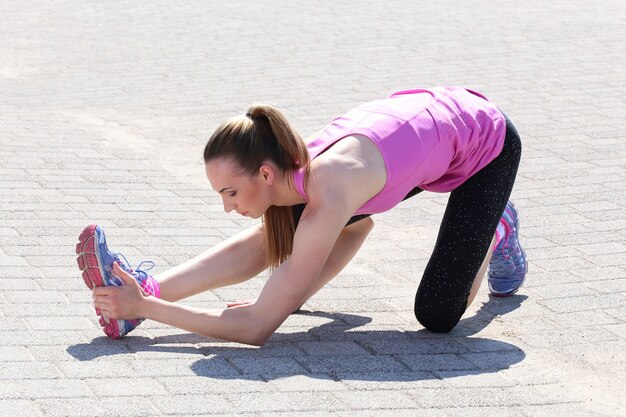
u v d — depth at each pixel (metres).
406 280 6.32
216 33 15.09
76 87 11.84
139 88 11.77
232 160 4.76
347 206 4.82
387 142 4.95
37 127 9.94
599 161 8.85
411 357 5.01
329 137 5.03
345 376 4.70
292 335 5.31
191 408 4.23
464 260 5.24
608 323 5.59
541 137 9.58
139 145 9.41
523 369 4.92
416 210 7.75
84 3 17.80
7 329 5.13
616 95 11.20
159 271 6.21
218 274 5.46
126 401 4.27
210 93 11.48
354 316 5.68
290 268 4.93
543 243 6.89
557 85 11.67
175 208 7.57
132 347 4.98
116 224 7.09
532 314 5.73
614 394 4.66
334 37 14.69
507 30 15.09
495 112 5.41
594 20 15.91
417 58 13.20
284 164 4.81
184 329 5.01
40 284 5.84
